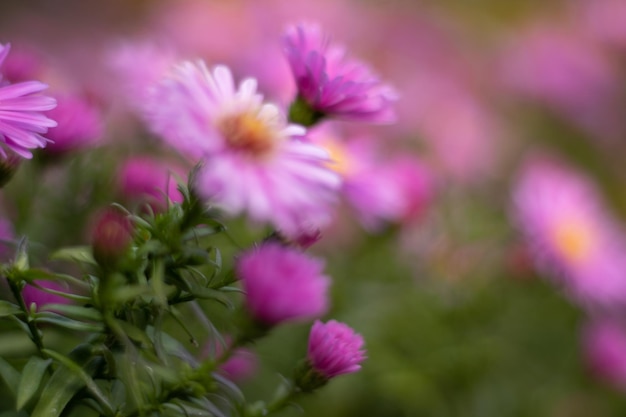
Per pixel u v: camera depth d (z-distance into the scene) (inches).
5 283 11.3
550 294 19.8
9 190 14.0
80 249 10.2
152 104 10.3
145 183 13.4
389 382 16.3
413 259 18.4
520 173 25.3
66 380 9.9
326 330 10.5
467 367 17.5
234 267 10.1
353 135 20.1
